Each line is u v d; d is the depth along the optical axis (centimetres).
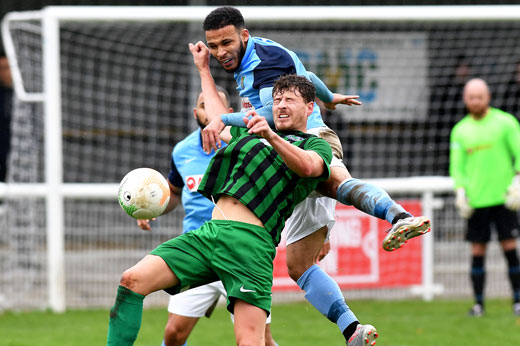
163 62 3834
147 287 1491
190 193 2102
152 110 3838
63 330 2770
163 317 3069
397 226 1494
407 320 2950
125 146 3844
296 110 1596
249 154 1562
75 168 3803
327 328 2844
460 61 3772
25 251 3195
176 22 3108
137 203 1612
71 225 3256
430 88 3769
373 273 3294
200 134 2117
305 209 1744
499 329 2772
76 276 3269
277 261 3206
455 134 3066
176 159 2136
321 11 3055
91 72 3809
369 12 3062
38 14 3128
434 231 3400
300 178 1561
